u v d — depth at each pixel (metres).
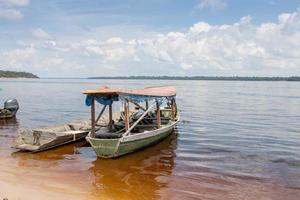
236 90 140.00
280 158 21.58
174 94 28.83
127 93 21.22
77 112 47.84
